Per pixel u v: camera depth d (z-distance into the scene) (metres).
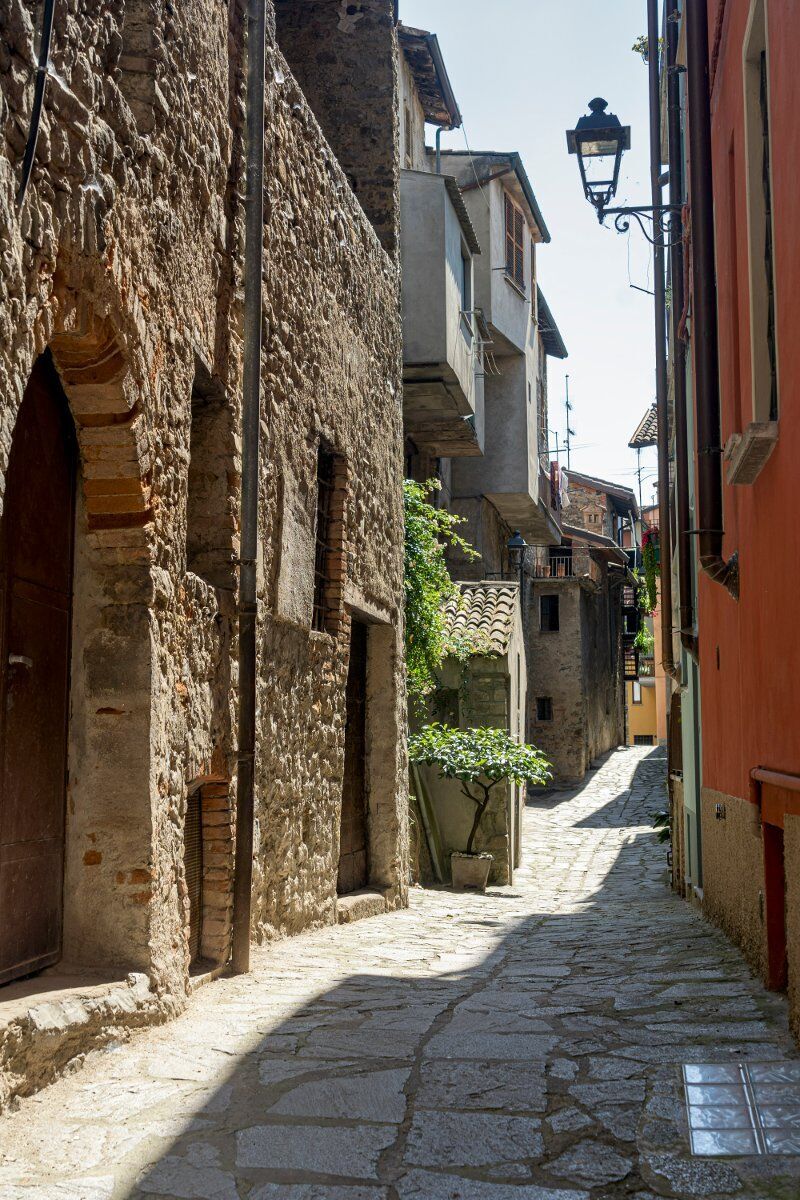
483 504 23.25
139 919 4.77
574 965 6.70
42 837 4.59
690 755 10.48
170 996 4.88
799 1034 4.37
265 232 7.07
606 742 37.50
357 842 10.49
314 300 8.27
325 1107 3.64
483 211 20.91
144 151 4.85
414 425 17.27
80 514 4.94
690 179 7.45
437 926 9.21
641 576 34.72
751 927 6.18
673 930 8.17
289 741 7.55
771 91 5.14
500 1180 3.04
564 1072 4.02
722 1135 3.33
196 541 6.40
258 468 6.57
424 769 14.89
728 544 6.97
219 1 6.17
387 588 10.73
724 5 6.61
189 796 5.96
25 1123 3.48
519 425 22.97
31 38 3.58
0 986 4.23
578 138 8.90
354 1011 5.12
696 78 7.04
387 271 11.06
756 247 5.83
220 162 6.18
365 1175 3.08
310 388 8.14
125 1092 3.79
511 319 22.06
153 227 5.00
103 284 4.30
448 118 18.77
